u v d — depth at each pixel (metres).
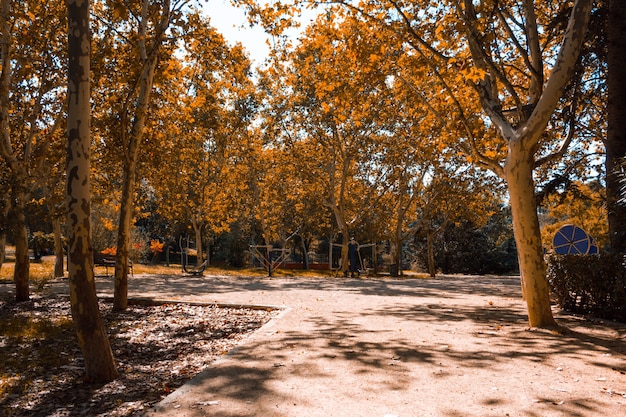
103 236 36.50
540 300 8.45
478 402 4.46
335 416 4.12
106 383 5.50
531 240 8.43
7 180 12.09
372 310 10.98
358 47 10.27
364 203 34.06
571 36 7.62
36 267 29.27
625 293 8.77
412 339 7.40
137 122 11.08
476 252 50.81
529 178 8.39
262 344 7.02
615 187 10.49
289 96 31.39
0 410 4.64
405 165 32.41
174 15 10.41
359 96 11.34
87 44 5.70
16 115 13.93
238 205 40.94
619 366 5.74
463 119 9.20
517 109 9.18
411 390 4.83
